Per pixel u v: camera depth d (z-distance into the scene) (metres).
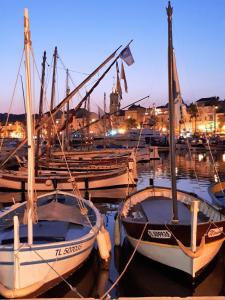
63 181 26.69
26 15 8.92
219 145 72.56
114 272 11.38
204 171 41.84
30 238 8.88
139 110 127.19
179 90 11.37
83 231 12.02
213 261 11.65
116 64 15.70
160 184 32.09
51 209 12.37
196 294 9.88
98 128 81.31
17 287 8.66
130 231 11.81
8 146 55.00
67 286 10.16
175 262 10.47
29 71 8.95
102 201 24.22
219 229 10.66
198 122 109.88
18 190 27.28
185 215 13.64
